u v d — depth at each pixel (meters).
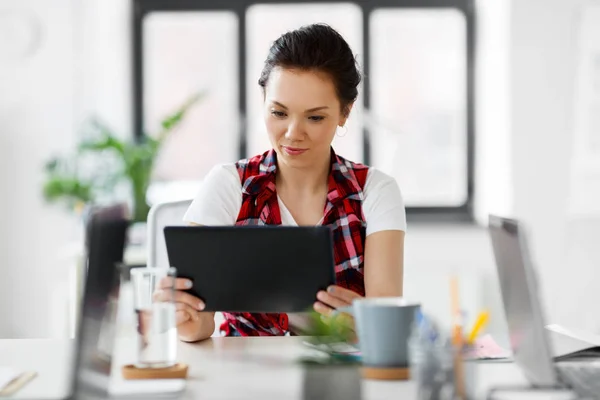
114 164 4.36
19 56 4.63
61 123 4.66
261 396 1.42
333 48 2.05
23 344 1.92
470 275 4.50
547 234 4.55
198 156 4.95
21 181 4.66
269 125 2.07
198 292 1.81
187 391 1.45
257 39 4.90
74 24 4.66
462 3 4.86
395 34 4.89
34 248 4.66
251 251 1.77
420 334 1.34
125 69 4.85
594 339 1.92
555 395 1.39
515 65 4.52
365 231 2.19
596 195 4.52
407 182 4.95
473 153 4.93
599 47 4.50
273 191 2.18
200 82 4.94
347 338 1.69
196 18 4.92
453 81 4.92
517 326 1.56
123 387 1.45
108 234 1.38
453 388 1.29
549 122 4.52
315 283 1.78
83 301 1.23
